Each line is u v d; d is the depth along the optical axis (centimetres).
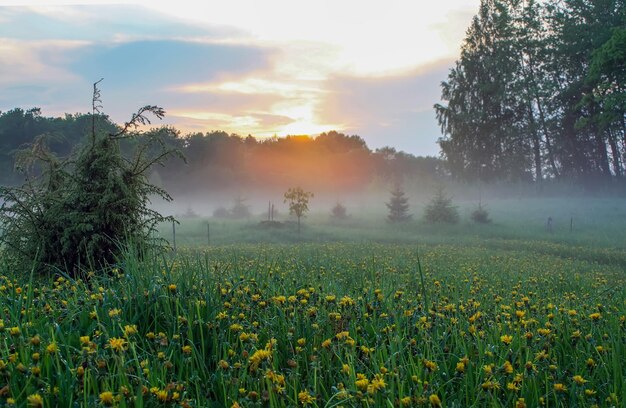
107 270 638
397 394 267
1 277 485
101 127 757
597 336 393
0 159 7819
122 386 222
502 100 6047
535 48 6112
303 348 313
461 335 355
